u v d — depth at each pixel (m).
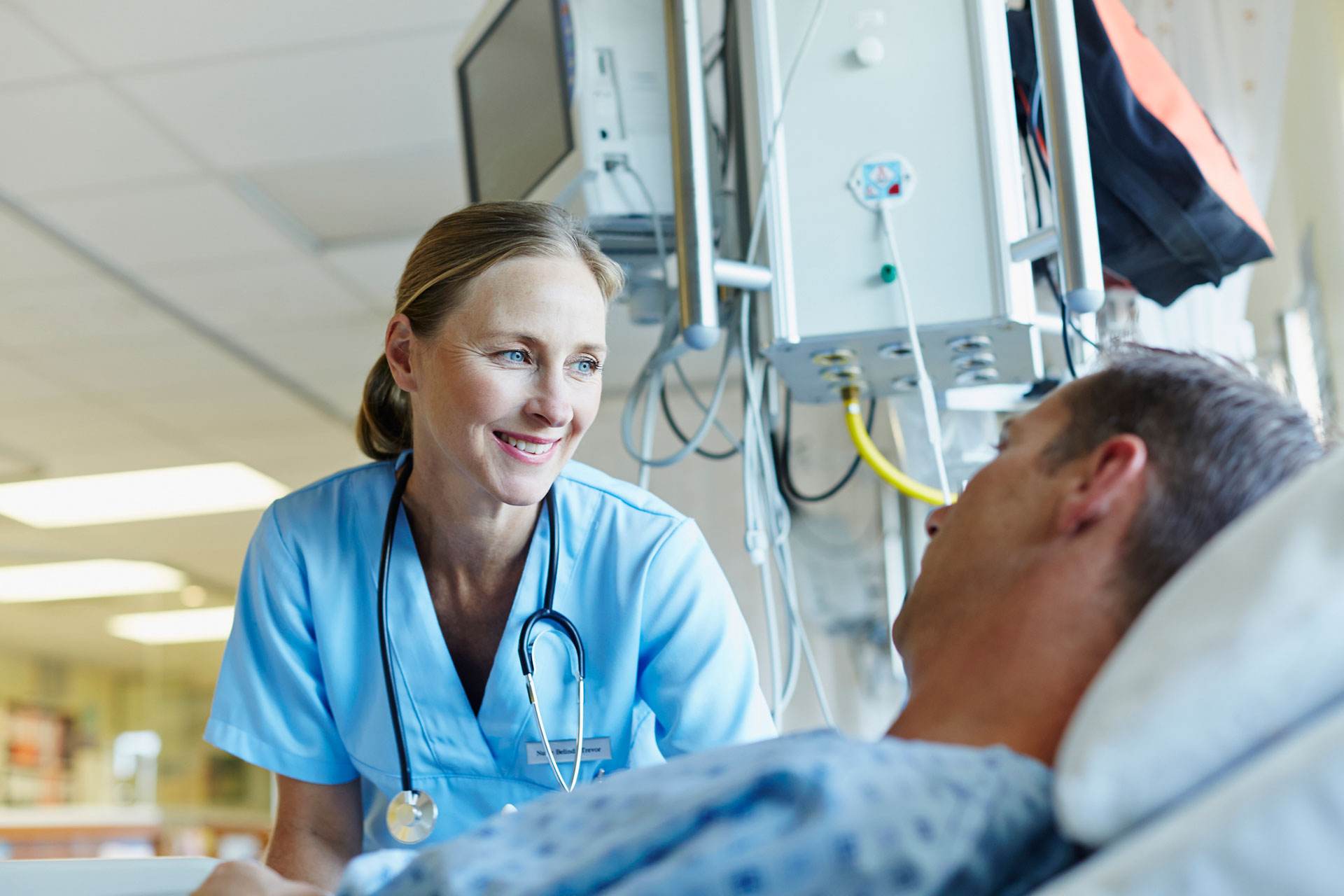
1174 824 0.40
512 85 2.22
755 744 0.60
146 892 0.88
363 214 3.58
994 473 0.66
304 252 3.76
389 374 1.26
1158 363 0.65
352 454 5.75
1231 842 0.38
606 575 1.21
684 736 1.17
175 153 3.20
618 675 1.19
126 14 2.63
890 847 0.45
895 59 1.48
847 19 1.50
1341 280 2.55
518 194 2.20
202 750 10.71
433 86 2.94
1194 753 0.42
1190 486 0.58
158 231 3.60
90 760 10.73
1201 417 0.60
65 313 4.10
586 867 0.48
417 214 3.59
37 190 3.35
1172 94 1.62
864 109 1.47
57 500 6.17
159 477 5.90
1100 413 0.64
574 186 1.94
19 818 8.73
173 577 7.83
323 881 1.22
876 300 1.44
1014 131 1.46
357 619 1.21
